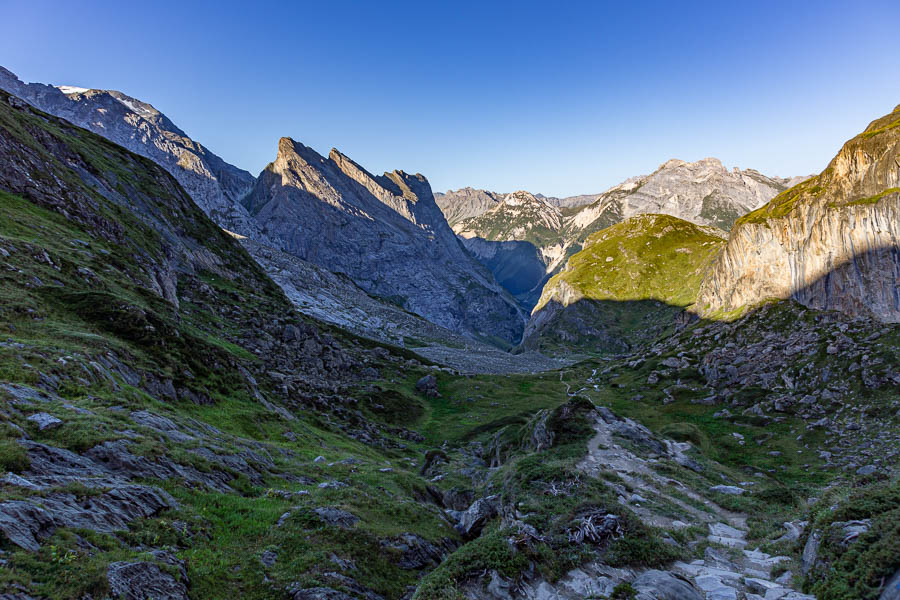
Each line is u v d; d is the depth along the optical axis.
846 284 91.44
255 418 43.00
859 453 58.75
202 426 31.86
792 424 73.06
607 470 37.12
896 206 83.62
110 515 16.16
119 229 70.31
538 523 22.67
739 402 85.88
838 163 100.62
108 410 24.30
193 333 52.12
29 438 18.14
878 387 70.69
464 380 121.38
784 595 15.48
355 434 64.00
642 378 116.06
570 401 52.88
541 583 17.94
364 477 35.69
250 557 18.55
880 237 85.88
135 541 15.69
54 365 25.98
